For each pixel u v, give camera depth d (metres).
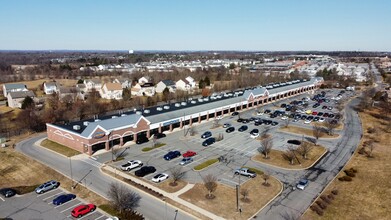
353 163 58.00
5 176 54.00
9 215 40.50
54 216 40.16
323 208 41.47
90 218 39.38
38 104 112.94
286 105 114.19
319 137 74.88
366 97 115.62
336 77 180.62
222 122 90.75
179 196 44.97
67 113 93.75
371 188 47.47
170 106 89.50
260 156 61.81
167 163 58.03
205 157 61.25
